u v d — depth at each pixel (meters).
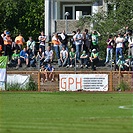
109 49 103.88
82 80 87.56
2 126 46.00
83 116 52.66
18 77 88.44
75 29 142.62
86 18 125.69
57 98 73.25
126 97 74.44
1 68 88.19
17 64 104.62
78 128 44.38
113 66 103.44
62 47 104.44
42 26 172.75
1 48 105.94
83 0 139.25
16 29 170.62
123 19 117.56
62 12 146.38
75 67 99.88
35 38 172.75
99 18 123.56
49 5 144.25
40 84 88.38
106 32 116.56
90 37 104.62
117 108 60.03
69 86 87.88
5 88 88.25
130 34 105.00
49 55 102.81
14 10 172.12
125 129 43.59
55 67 103.94
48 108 60.41
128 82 87.62
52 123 47.69
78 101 68.69
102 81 87.38
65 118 51.19
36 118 51.31
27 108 60.50
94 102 67.31
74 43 104.00
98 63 105.31
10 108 60.59
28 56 104.19
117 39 101.44
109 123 47.28
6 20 171.62
